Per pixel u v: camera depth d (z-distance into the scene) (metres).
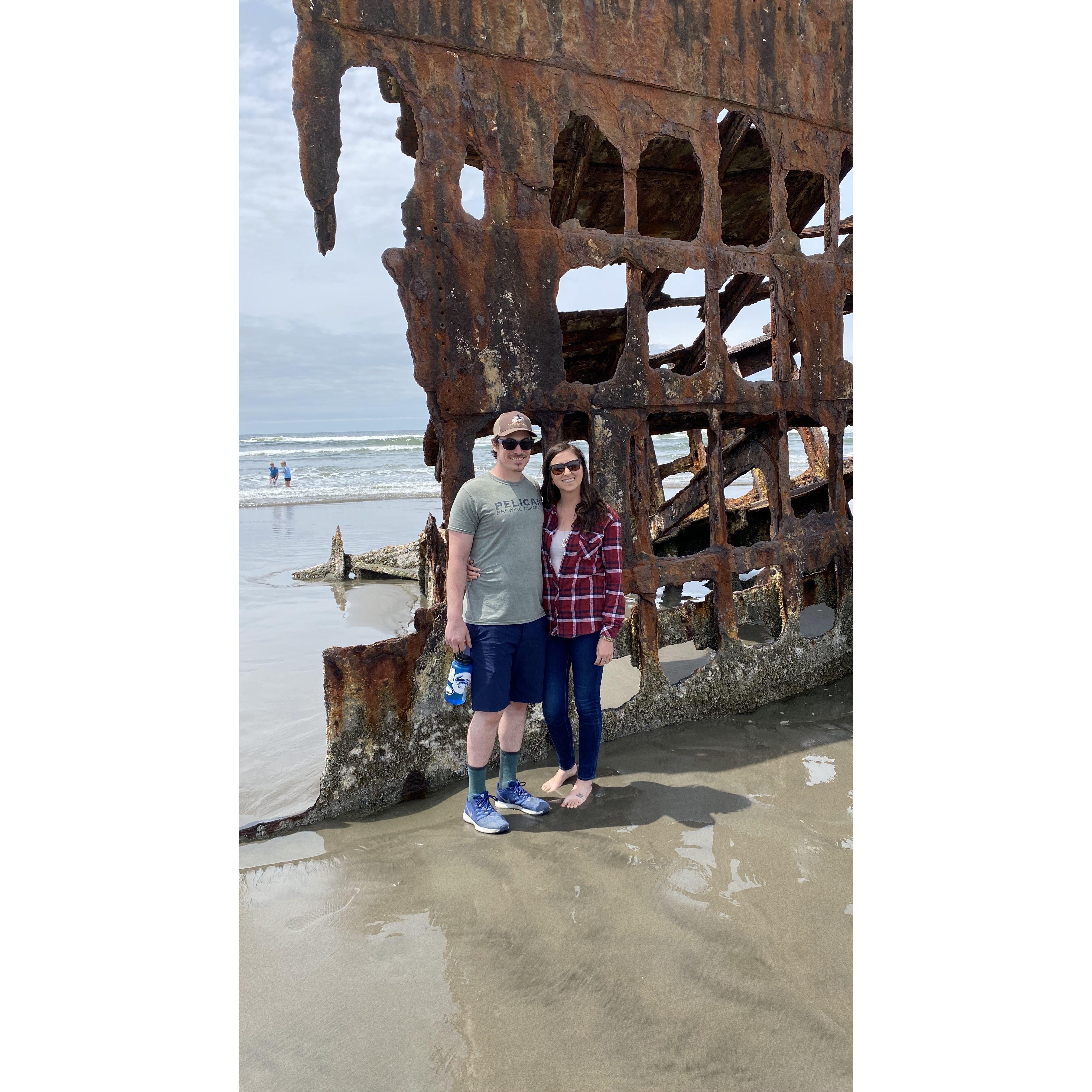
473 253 3.56
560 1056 1.96
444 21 3.44
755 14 4.39
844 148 4.86
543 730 3.92
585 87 3.82
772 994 2.16
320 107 3.20
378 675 3.39
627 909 2.59
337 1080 1.88
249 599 8.03
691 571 4.36
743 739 4.14
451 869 2.86
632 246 3.98
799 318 4.71
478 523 3.06
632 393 4.04
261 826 3.13
